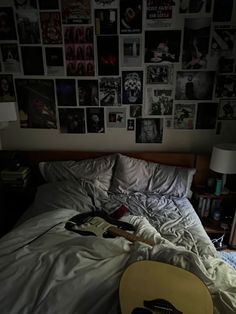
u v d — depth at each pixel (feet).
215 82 7.42
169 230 5.62
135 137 8.17
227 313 3.40
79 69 7.50
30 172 8.24
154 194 7.24
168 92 7.61
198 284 3.73
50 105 7.93
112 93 7.70
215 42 7.06
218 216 7.51
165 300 3.45
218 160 6.83
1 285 3.66
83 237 4.61
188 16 6.87
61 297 3.49
